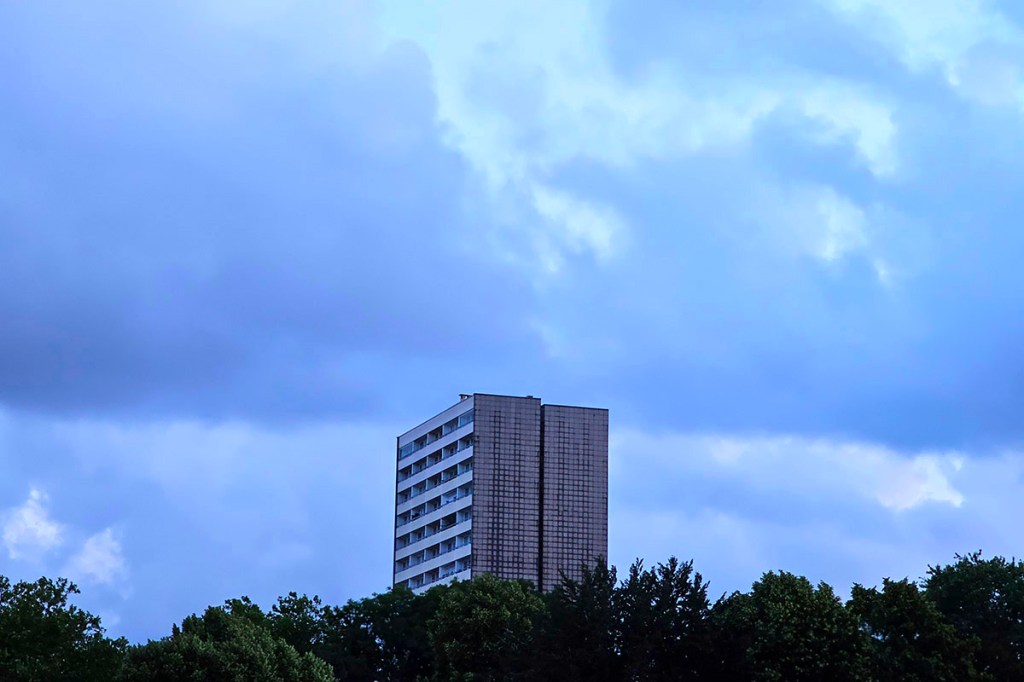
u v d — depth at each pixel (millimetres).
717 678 105750
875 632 113875
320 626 145625
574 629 107438
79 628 116688
